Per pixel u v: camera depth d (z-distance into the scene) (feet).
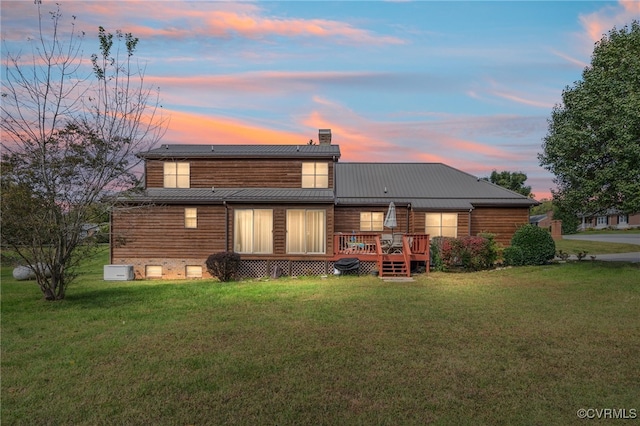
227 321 30.55
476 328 27.78
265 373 19.90
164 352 23.34
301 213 60.34
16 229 36.60
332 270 59.98
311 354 22.61
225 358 22.13
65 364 21.53
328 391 17.79
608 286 43.14
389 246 58.39
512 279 49.90
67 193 39.04
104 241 54.54
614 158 52.13
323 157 64.90
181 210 62.39
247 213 60.70
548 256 60.54
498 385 18.33
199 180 66.39
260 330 27.76
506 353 22.54
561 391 17.61
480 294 40.63
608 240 116.98
